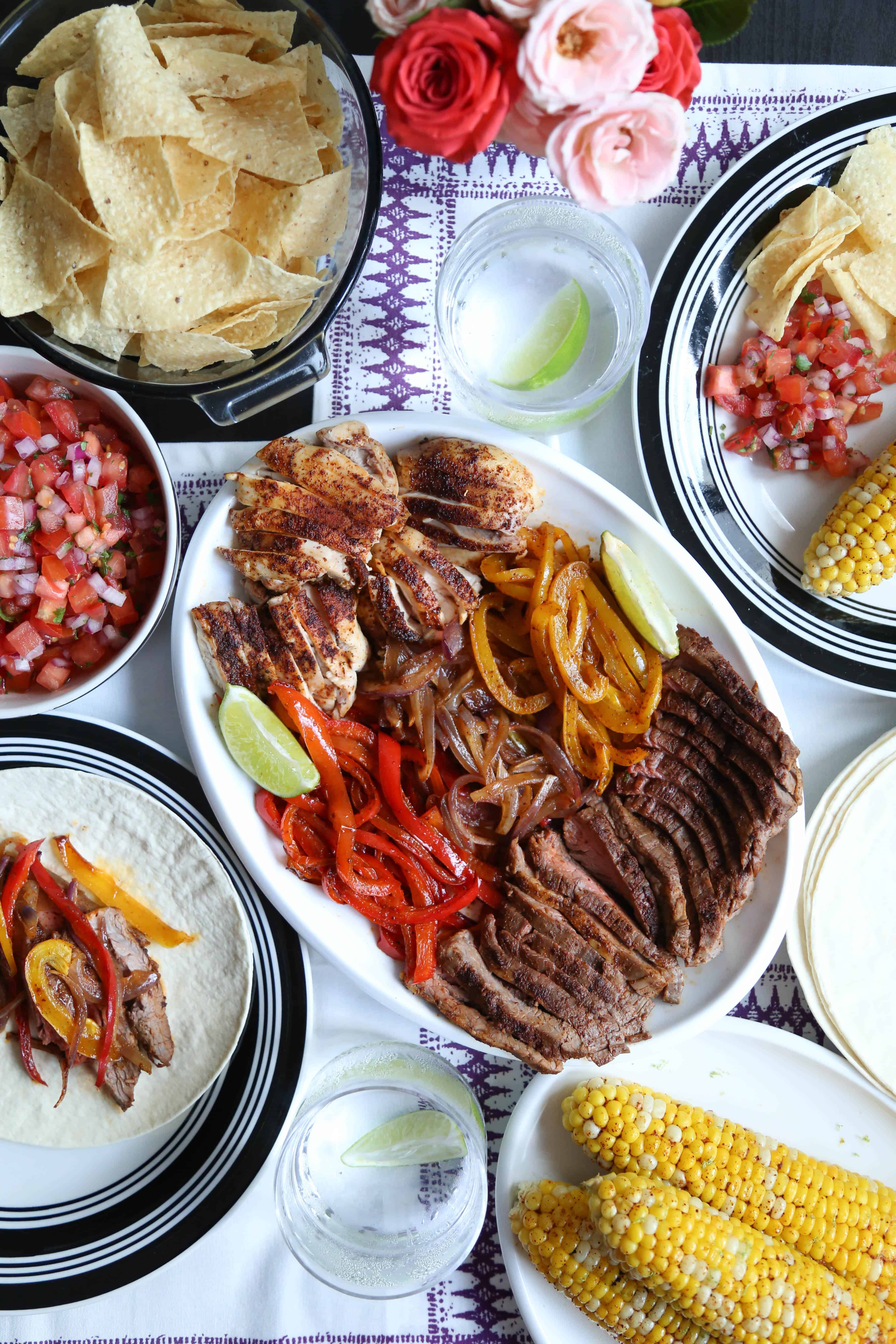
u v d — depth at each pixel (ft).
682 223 2.67
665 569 2.59
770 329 2.58
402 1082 2.57
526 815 2.61
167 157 2.38
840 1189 2.58
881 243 2.59
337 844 2.54
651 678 2.60
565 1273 2.54
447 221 2.66
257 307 2.41
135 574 2.63
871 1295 2.59
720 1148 2.56
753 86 2.66
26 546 2.52
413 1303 2.68
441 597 2.54
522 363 2.53
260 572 2.50
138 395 2.51
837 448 2.64
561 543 2.61
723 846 2.56
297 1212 2.56
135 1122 2.62
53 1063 2.62
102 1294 2.61
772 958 2.61
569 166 2.16
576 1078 2.64
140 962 2.60
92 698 2.66
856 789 2.69
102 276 2.42
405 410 2.62
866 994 2.67
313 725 2.52
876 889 2.68
